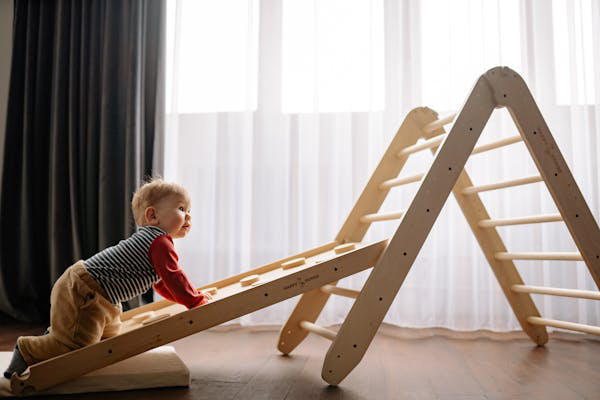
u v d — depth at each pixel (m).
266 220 2.61
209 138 2.68
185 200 1.61
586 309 2.36
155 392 1.40
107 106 2.64
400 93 2.55
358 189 2.55
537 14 2.50
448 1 2.54
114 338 1.34
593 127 2.41
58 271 2.61
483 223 2.01
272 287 1.42
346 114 2.61
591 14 2.48
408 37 2.55
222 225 2.61
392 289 1.47
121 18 2.71
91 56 2.69
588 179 2.42
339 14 2.64
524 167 2.45
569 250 2.41
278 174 2.62
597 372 1.60
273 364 1.73
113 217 2.61
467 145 1.57
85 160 2.68
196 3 2.73
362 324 1.45
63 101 2.69
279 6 2.67
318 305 1.91
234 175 2.65
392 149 2.05
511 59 2.51
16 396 1.33
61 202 2.65
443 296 2.44
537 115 1.65
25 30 2.79
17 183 2.73
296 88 2.64
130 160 2.59
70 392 1.37
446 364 1.72
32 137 2.71
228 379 1.53
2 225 2.67
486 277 2.40
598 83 2.43
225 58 2.70
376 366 1.69
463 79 2.53
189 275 2.63
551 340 2.13
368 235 2.52
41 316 2.62
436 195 1.52
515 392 1.39
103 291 1.42
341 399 1.33
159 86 2.64
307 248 2.58
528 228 2.44
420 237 1.50
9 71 2.99
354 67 2.62
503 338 2.18
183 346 2.02
